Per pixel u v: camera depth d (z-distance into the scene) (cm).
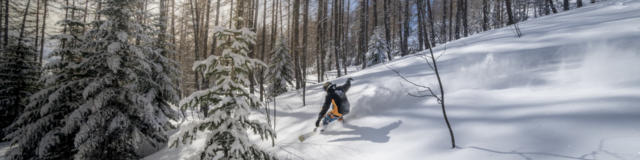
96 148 588
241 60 315
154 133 751
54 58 668
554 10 1557
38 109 671
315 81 1742
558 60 428
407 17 1656
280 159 379
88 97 614
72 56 657
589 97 272
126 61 641
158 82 810
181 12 1666
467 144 256
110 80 595
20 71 1196
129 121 621
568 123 233
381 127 374
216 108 312
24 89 1197
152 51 709
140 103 627
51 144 624
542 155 202
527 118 267
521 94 340
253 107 351
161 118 777
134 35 656
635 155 166
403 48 1689
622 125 205
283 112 804
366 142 343
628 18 584
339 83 896
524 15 2077
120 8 626
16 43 1211
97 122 575
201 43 1805
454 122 312
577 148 195
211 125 325
